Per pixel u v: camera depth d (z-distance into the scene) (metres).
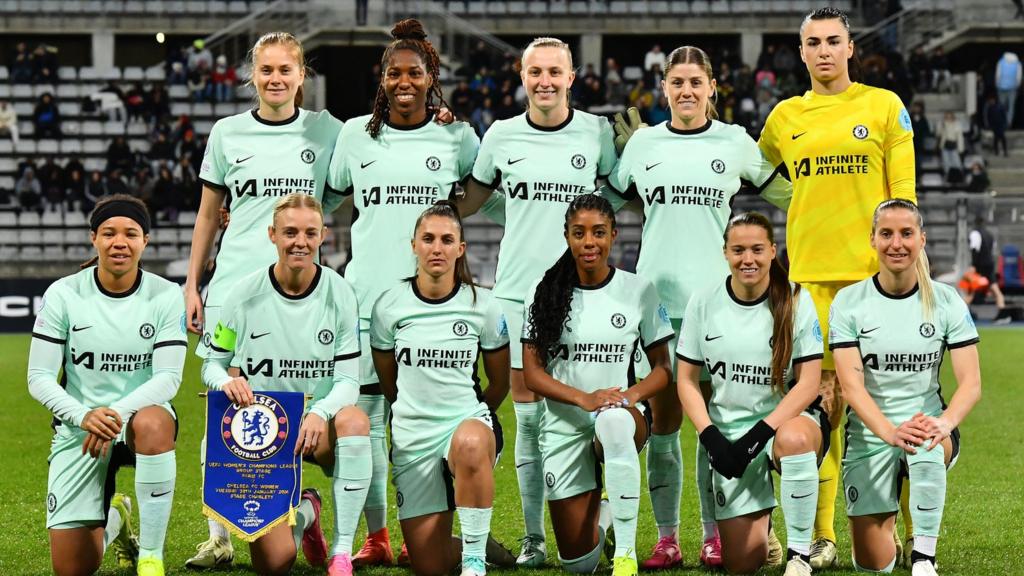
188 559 5.39
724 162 5.70
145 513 4.86
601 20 28.47
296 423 4.92
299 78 5.84
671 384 5.49
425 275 5.12
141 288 5.13
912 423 4.89
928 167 23.66
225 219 6.01
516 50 26.28
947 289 5.18
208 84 25.39
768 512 5.10
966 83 25.58
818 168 5.68
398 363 5.16
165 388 5.02
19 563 5.35
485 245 21.03
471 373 5.18
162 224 21.77
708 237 5.69
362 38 25.23
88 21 28.09
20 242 21.95
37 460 8.16
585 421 5.13
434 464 5.06
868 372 5.20
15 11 27.92
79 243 21.94
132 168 22.80
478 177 5.86
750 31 28.42
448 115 5.83
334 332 5.18
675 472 5.44
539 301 5.21
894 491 5.09
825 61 5.63
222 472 4.93
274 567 4.98
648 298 5.28
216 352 5.18
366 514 5.43
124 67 28.77
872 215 5.65
